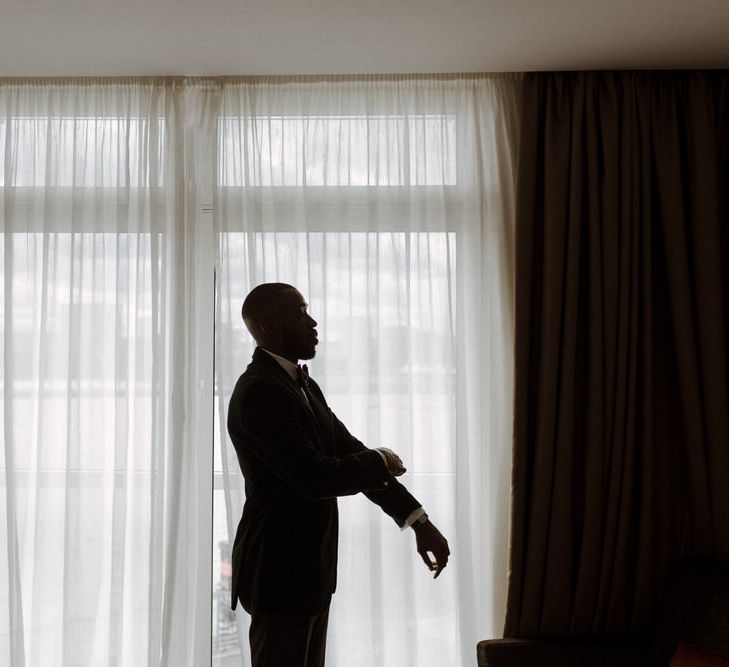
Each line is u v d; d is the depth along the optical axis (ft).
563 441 9.04
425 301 9.57
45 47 8.77
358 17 8.11
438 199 9.68
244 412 6.81
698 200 9.26
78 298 9.45
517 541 9.02
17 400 9.43
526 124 9.46
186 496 9.34
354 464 6.75
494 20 8.20
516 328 9.21
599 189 9.39
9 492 9.21
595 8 7.96
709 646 7.80
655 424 9.34
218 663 9.27
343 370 9.45
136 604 9.28
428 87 9.80
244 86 9.76
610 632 8.87
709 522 9.00
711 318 9.12
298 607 6.68
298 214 9.64
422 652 9.25
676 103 9.48
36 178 9.66
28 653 9.22
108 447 9.45
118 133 9.64
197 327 9.62
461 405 9.36
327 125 9.73
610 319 9.15
